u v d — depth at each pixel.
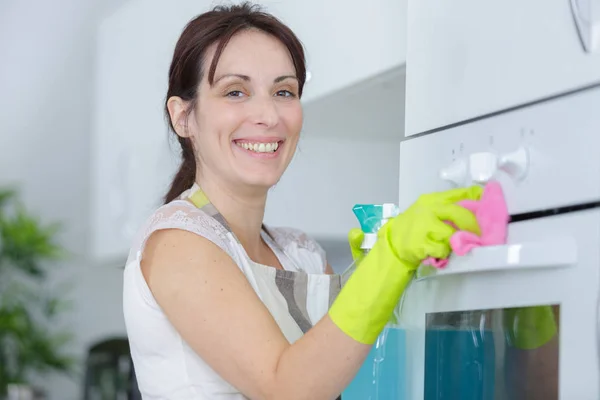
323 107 2.33
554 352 1.18
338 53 2.13
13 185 5.66
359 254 1.63
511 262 1.17
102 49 3.68
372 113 2.40
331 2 2.16
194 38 1.68
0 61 5.62
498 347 1.27
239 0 2.55
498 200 1.26
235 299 1.45
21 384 5.21
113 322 5.66
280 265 1.83
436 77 1.48
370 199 2.79
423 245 1.22
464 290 1.33
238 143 1.67
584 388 1.13
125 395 3.91
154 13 3.11
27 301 5.73
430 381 1.41
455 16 1.43
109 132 3.63
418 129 1.53
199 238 1.51
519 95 1.27
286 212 2.81
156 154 3.18
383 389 1.52
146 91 3.21
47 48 5.62
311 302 1.68
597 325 1.11
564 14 1.19
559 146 1.20
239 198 1.71
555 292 1.17
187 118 1.74
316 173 2.81
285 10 2.40
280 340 1.41
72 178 5.66
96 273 5.71
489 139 1.34
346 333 1.29
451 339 1.36
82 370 5.61
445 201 1.26
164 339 1.55
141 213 3.34
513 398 1.24
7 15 5.60
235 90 1.66
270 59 1.67
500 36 1.32
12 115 5.66
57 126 5.67
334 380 1.31
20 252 5.29
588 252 1.13
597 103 1.14
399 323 1.50
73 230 5.68
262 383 1.38
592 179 1.14
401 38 1.87
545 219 1.21
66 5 5.60
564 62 1.19
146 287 1.53
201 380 1.53
